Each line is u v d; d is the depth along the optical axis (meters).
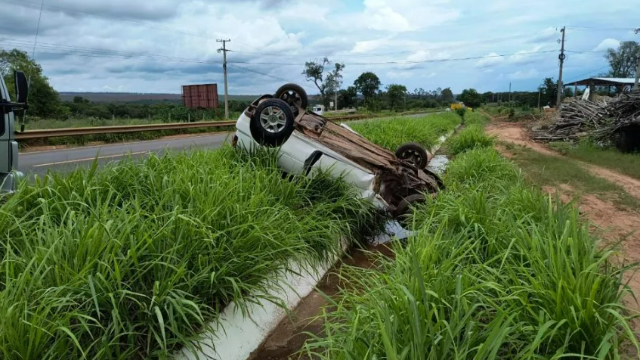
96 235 2.88
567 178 10.31
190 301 2.80
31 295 2.53
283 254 4.14
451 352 2.49
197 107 45.25
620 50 79.44
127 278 2.97
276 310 3.90
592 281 3.05
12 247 3.17
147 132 21.23
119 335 2.51
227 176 4.82
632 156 14.65
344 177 6.04
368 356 2.39
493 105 124.50
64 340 2.38
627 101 17.70
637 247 5.65
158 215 3.59
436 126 23.72
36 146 15.59
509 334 2.70
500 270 3.38
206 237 3.45
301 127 6.41
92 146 16.69
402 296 2.69
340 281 4.78
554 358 2.31
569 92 78.12
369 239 6.06
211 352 3.07
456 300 2.80
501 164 9.19
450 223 4.68
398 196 6.52
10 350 2.21
